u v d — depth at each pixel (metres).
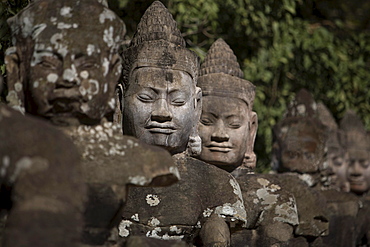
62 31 5.99
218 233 7.66
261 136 15.44
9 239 4.55
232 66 9.74
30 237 4.51
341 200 11.20
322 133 11.41
